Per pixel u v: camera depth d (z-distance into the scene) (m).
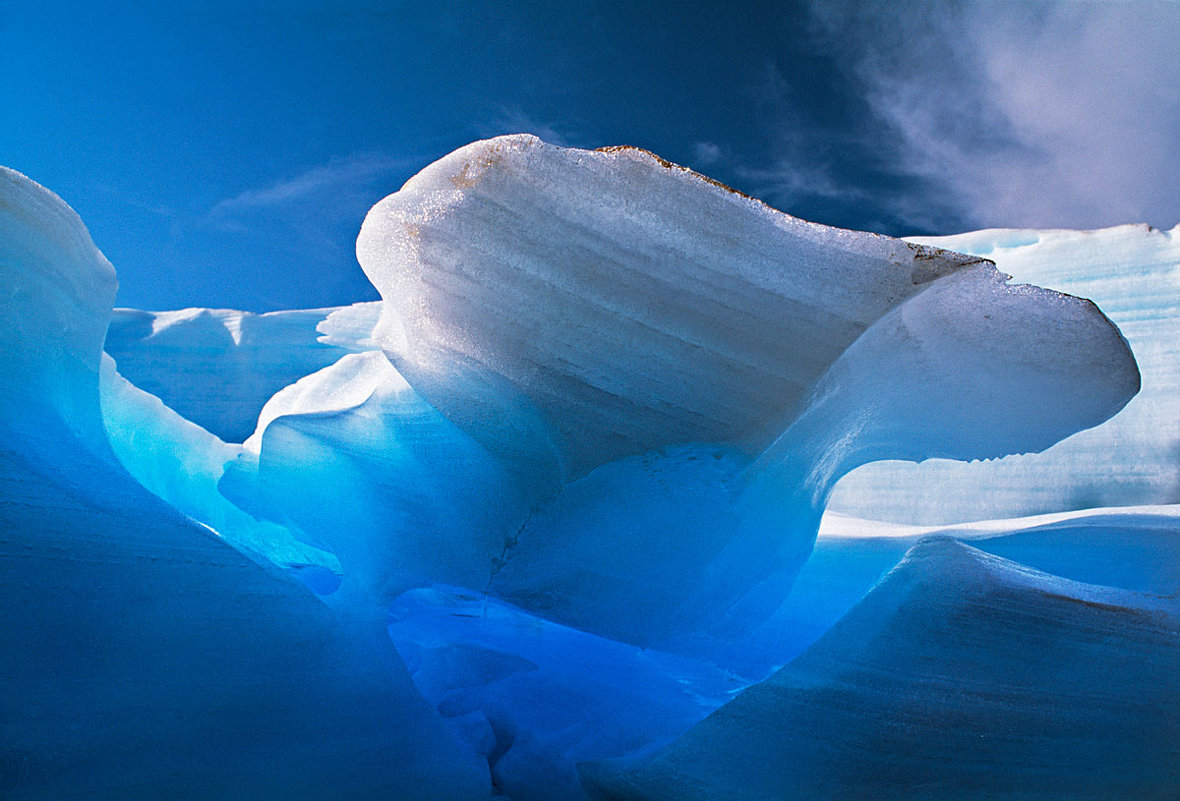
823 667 2.49
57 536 2.25
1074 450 9.12
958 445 3.43
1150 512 5.18
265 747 2.23
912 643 2.48
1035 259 10.05
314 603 2.64
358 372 5.71
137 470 3.88
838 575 4.45
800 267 2.69
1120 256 9.70
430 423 3.75
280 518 3.66
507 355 3.07
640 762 2.52
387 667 2.76
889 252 2.62
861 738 2.28
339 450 3.63
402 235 2.91
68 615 2.12
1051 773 2.24
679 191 2.64
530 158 2.65
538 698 3.40
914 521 9.49
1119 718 2.35
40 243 2.81
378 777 2.35
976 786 2.22
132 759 2.03
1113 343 2.71
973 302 2.69
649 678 3.47
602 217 2.71
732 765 2.32
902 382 3.04
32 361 2.74
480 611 3.67
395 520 3.41
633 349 2.95
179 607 2.32
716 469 3.13
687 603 3.30
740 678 3.60
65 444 2.67
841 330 2.80
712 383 2.98
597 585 3.30
